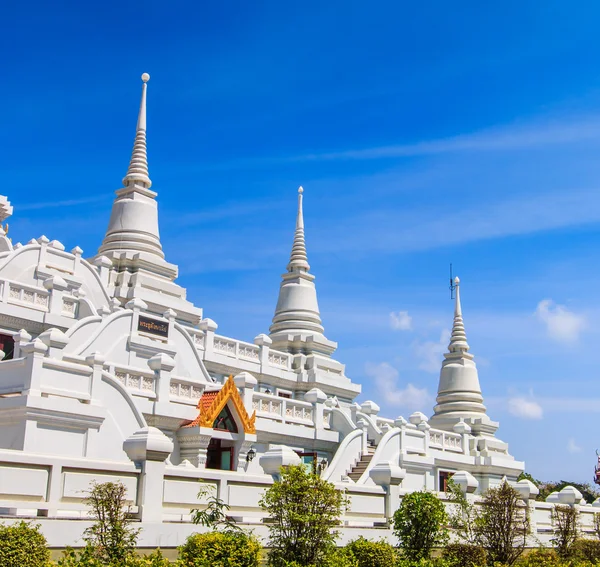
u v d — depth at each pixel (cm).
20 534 1681
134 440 2216
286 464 2594
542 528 4066
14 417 2819
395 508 3028
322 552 2245
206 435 3509
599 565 2969
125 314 4128
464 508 3036
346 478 4072
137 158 5969
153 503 2186
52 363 2969
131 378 3488
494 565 2695
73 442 2919
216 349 4934
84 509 2053
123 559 1864
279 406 4238
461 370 6738
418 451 4753
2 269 4316
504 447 5941
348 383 5850
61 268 4684
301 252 6588
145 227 5688
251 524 2378
